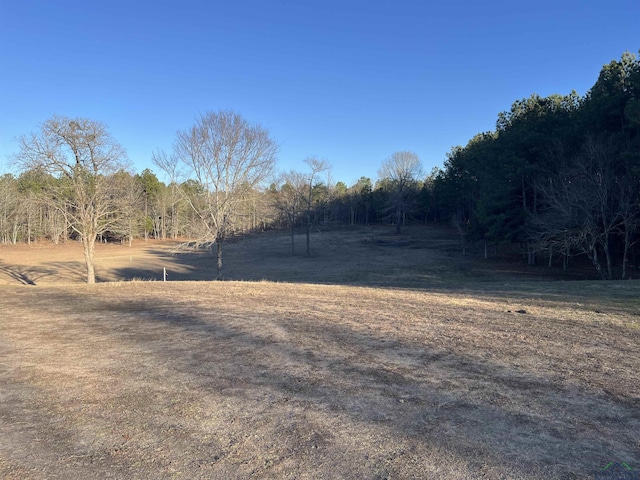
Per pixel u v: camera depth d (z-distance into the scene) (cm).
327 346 632
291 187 4800
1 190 5488
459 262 3356
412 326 771
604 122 2327
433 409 404
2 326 777
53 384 475
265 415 392
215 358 573
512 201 3053
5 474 294
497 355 583
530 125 2912
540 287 1438
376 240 5247
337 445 336
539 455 320
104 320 830
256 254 4294
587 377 493
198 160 2200
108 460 314
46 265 3725
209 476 292
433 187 6744
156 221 7212
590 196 2102
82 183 2134
